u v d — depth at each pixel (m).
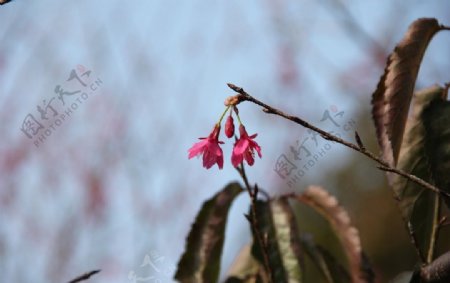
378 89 0.83
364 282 0.89
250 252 0.87
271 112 0.75
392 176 0.82
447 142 0.80
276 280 0.86
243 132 0.78
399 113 0.82
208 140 0.79
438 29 0.83
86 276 0.79
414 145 0.83
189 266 0.88
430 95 0.85
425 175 0.83
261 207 0.88
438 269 0.76
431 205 0.82
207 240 0.88
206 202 0.89
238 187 0.89
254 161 0.78
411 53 0.82
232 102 0.75
